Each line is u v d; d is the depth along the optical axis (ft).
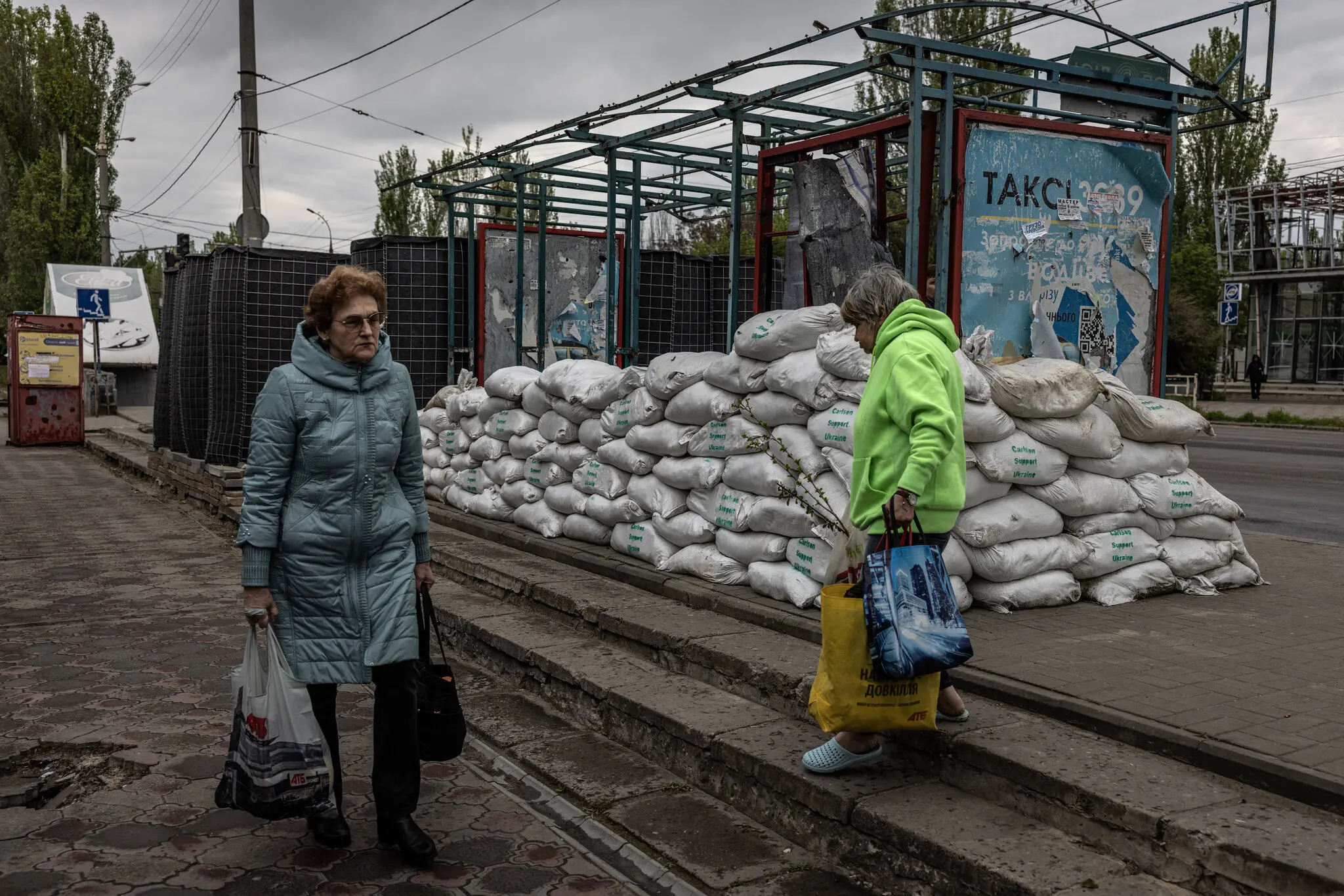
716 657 14.20
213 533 32.17
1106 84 19.24
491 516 24.75
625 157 28.84
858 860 10.14
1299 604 15.70
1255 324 112.37
